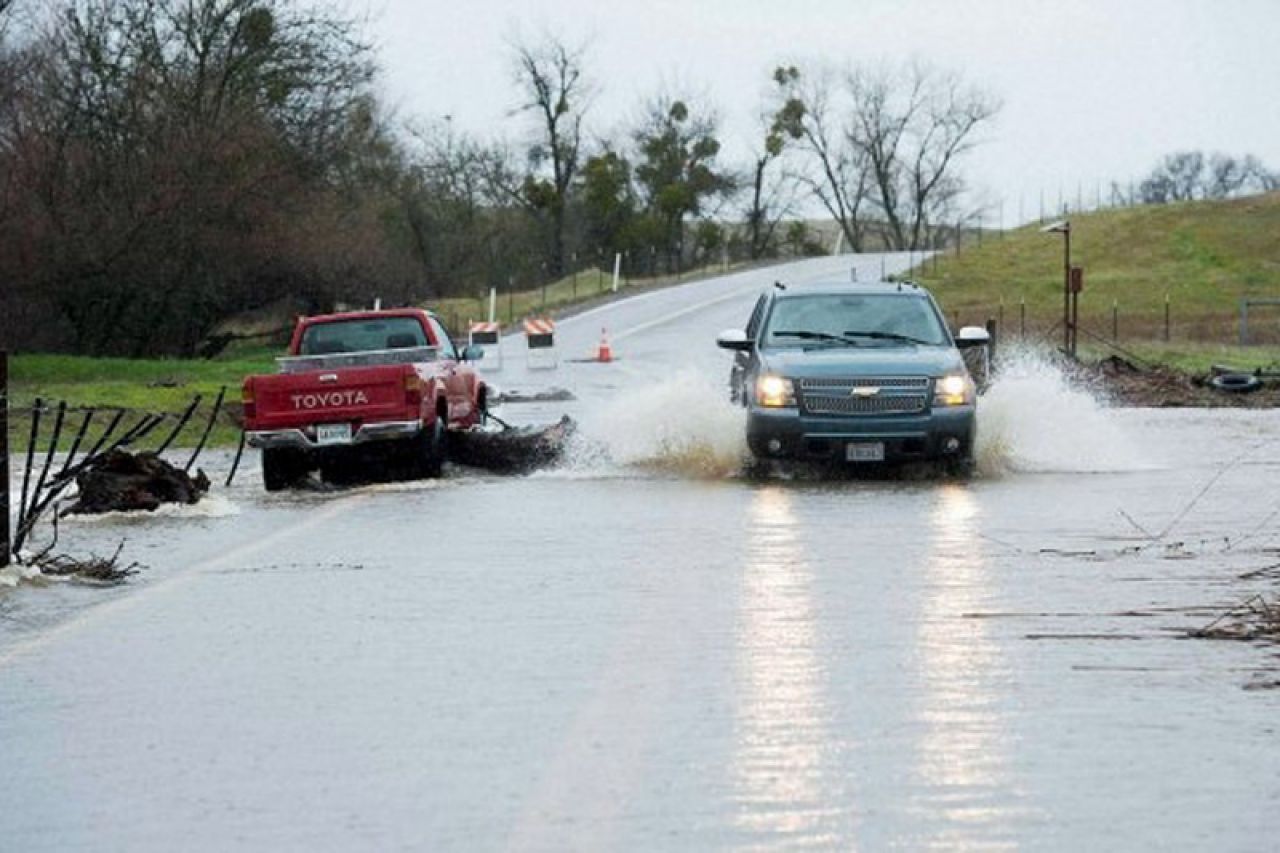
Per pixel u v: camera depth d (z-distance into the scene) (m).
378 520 46.19
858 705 22.55
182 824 17.98
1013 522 42.25
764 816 17.58
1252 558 35.47
